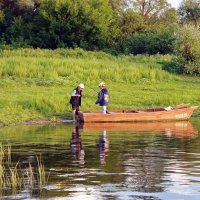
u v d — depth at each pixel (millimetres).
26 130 41938
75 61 76812
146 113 49219
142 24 145000
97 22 129375
